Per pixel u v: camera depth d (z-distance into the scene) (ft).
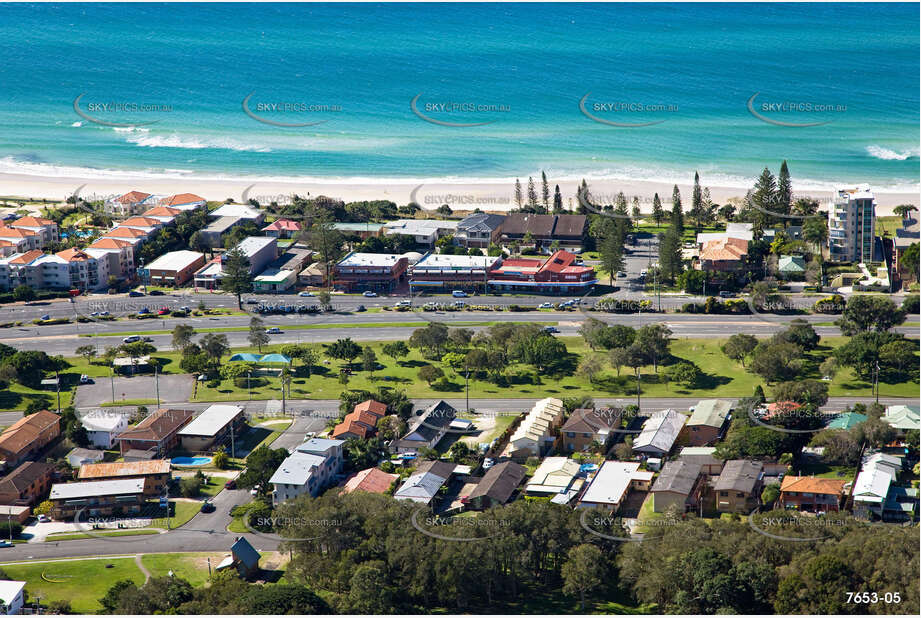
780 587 563.48
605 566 604.08
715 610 566.36
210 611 562.25
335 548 627.05
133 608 571.69
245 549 638.94
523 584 624.18
